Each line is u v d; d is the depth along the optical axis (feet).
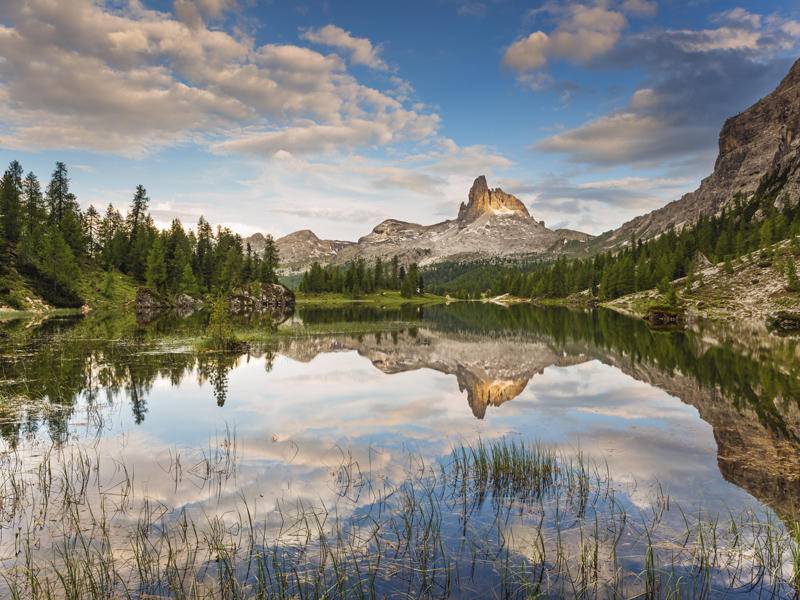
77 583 25.41
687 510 35.55
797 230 350.23
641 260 469.16
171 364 102.78
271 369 101.50
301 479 41.01
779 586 26.17
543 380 92.68
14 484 37.55
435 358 123.13
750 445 51.34
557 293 554.87
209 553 28.84
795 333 168.86
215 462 45.09
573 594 25.26
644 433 56.13
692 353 122.21
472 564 28.07
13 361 100.83
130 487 39.04
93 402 69.26
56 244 292.20
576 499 37.37
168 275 377.30
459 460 46.11
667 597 24.91
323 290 554.46
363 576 26.68
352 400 73.56
